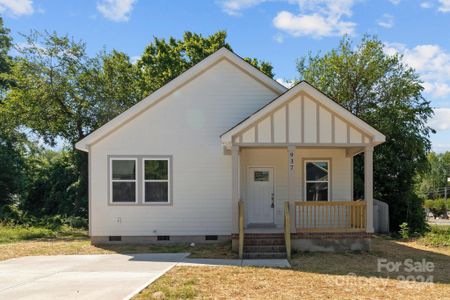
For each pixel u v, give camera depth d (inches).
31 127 1034.7
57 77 1009.5
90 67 1048.2
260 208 631.8
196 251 536.1
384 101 965.2
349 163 636.1
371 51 970.1
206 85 617.0
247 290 334.0
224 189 610.9
